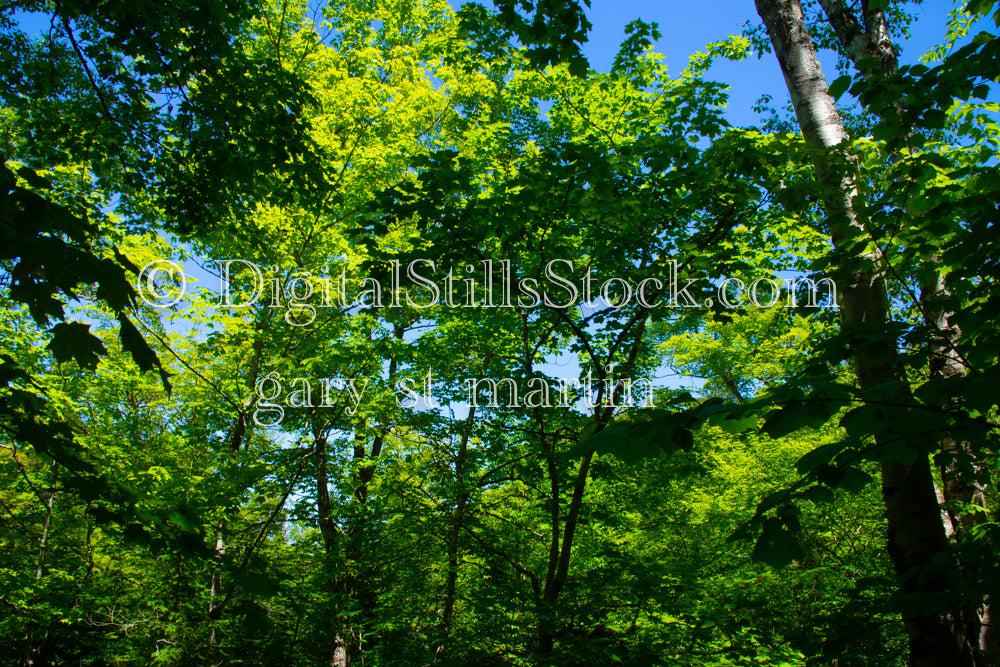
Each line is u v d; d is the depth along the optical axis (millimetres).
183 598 7500
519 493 8438
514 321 7504
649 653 5012
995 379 1552
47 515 8391
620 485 7477
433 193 5344
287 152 5977
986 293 2721
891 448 1858
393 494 8648
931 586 3361
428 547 8477
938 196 3262
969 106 5145
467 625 7422
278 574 2672
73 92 5883
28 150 5926
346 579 9555
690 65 7883
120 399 9516
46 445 2293
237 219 6883
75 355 1688
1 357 2246
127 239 7766
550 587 6020
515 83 9000
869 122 9344
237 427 9695
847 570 8336
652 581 5707
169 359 9352
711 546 8438
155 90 5754
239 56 5680
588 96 7465
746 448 9906
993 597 2400
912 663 3646
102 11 5027
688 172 5211
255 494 8891
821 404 1699
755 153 4781
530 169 5445
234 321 9102
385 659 8188
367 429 9570
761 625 5855
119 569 8234
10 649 8391
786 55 5598
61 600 7500
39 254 1555
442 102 12078
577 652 5121
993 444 2908
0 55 5488
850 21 6723
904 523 3926
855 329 2656
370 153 10164
